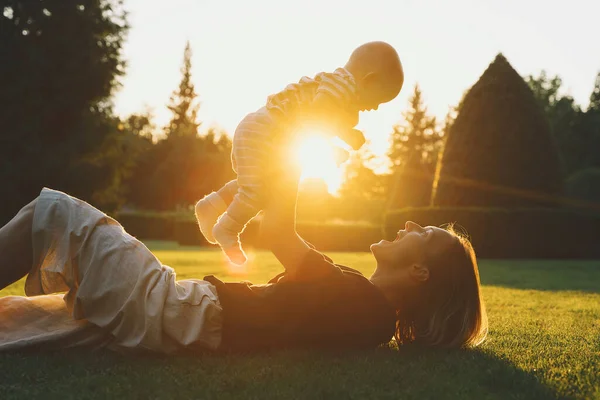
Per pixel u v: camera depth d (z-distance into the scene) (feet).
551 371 9.36
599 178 77.92
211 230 9.86
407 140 213.66
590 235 63.26
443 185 67.21
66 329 9.52
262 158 8.82
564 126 135.54
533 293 26.30
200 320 9.39
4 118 76.54
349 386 8.14
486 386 8.48
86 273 9.25
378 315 9.90
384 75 9.57
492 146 65.67
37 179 76.74
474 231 62.44
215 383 8.07
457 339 10.61
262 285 10.15
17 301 9.75
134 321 9.26
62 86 78.64
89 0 80.79
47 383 8.01
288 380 8.29
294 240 9.47
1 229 9.41
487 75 67.10
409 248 10.38
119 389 7.74
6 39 77.10
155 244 104.22
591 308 20.21
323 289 9.70
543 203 65.10
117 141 89.25
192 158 180.65
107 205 89.15
